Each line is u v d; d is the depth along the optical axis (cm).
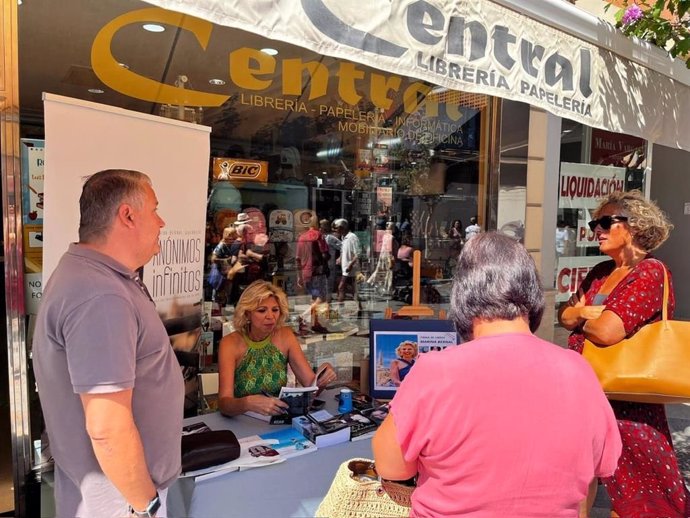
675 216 778
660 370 209
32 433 212
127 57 282
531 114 401
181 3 162
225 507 160
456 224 398
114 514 138
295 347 266
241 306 254
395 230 404
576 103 314
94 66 271
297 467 185
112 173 150
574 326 252
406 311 318
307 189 379
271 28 183
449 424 103
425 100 383
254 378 250
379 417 223
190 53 295
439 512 105
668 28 365
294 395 227
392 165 390
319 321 389
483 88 258
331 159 374
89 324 125
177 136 231
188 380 263
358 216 399
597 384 114
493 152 386
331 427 207
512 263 115
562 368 109
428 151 392
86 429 129
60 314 129
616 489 228
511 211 397
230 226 356
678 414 434
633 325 217
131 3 260
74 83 271
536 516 101
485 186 389
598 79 329
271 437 205
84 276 132
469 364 106
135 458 128
